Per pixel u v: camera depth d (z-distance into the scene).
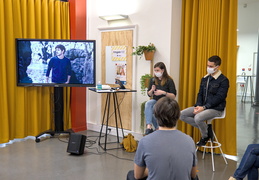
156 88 3.91
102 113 5.08
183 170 1.52
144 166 1.67
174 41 4.15
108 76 4.90
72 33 4.91
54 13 4.72
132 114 4.62
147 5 4.32
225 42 3.81
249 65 10.25
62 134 4.89
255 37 10.00
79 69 4.45
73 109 5.03
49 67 4.40
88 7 5.05
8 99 4.30
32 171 3.21
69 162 3.53
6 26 4.17
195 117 3.44
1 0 4.01
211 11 3.85
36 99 4.59
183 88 4.19
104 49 4.92
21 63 4.32
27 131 4.63
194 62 4.08
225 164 3.58
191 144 1.59
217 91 3.49
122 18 4.59
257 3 9.77
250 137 4.93
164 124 1.62
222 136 3.92
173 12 4.06
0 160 3.55
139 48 4.21
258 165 2.53
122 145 4.22
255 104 8.66
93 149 4.08
